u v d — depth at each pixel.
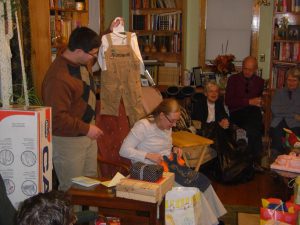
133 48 3.15
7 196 1.85
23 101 2.26
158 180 2.13
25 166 1.99
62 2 3.41
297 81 4.25
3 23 2.04
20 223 1.21
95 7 4.54
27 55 2.73
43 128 2.02
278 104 4.30
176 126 3.89
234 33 5.78
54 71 2.37
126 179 2.15
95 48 2.39
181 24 5.56
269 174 4.07
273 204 2.26
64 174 2.48
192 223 2.33
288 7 5.27
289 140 3.38
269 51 5.71
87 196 2.10
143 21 5.67
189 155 3.56
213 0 5.73
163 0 5.58
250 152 4.20
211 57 5.83
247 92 4.62
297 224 2.06
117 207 2.08
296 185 2.33
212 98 4.32
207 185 2.75
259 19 5.66
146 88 3.63
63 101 2.34
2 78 2.09
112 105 3.11
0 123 1.96
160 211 2.28
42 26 2.95
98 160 2.78
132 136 2.71
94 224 2.01
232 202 3.54
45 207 1.22
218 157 4.01
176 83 5.61
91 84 2.56
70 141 2.43
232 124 4.37
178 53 5.64
